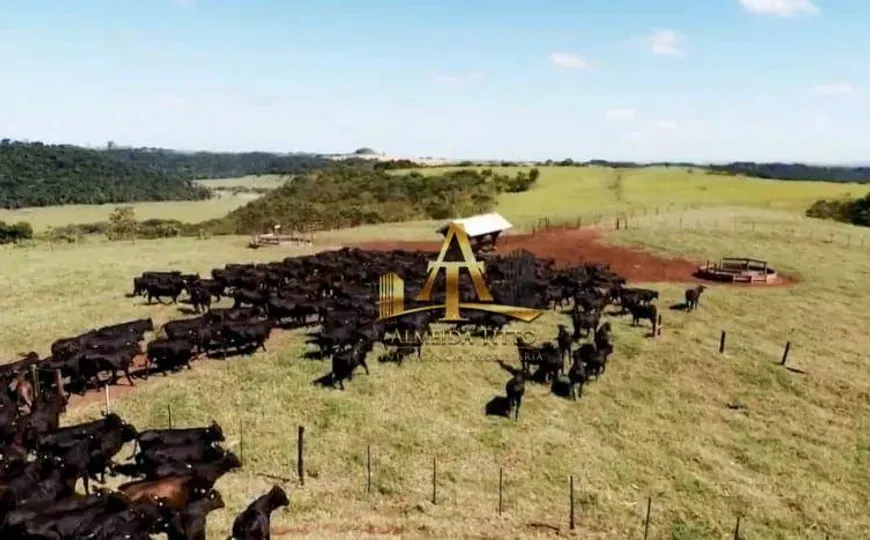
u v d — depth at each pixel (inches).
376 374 1226.6
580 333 1434.5
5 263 2182.6
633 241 2445.9
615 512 871.7
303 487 886.4
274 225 3432.6
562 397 1175.0
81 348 1202.6
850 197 3592.5
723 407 1175.6
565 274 1785.2
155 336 1434.5
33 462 815.1
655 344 1413.6
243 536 719.1
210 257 2289.6
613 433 1069.1
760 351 1386.6
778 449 1047.0
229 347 1355.8
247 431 1015.0
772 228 2662.4
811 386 1250.0
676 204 3602.4
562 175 4921.3
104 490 760.3
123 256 2324.1
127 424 911.0
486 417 1093.1
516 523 834.8
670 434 1072.8
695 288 1713.8
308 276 1813.5
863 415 1159.6
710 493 925.2
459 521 831.1
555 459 980.6
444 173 5162.4
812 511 901.8
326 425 1043.3
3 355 1325.0
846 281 1952.5
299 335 1438.2
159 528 736.3
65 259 2265.0
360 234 2800.2
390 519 826.2
